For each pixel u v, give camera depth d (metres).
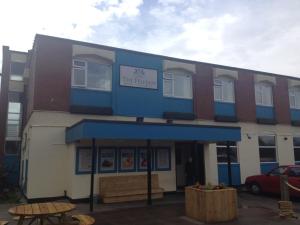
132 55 17.27
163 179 16.58
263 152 21.73
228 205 10.84
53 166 14.73
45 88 15.05
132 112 16.78
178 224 10.25
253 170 20.75
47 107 14.96
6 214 12.04
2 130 24.05
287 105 23.55
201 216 10.62
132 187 15.24
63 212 8.13
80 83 15.91
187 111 18.83
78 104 15.66
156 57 18.00
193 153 18.03
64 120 15.21
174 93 18.56
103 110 15.99
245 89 21.48
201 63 19.75
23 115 23.81
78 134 12.67
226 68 20.83
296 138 23.75
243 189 18.73
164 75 18.36
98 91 16.22
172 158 17.02
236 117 20.58
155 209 12.57
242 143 20.61
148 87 17.48
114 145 15.46
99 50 16.33
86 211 12.19
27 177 14.89
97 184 14.66
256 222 10.53
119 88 16.64
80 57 16.08
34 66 15.78
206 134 14.50
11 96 25.17
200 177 18.36
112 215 11.51
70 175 14.45
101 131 12.12
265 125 22.05
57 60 15.50
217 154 19.44
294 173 15.30
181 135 13.84
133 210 12.38
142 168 16.08
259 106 22.16
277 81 23.28
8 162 24.03
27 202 14.29
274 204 13.98
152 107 17.45
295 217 11.11
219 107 20.22
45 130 14.78
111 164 15.25
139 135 12.85
